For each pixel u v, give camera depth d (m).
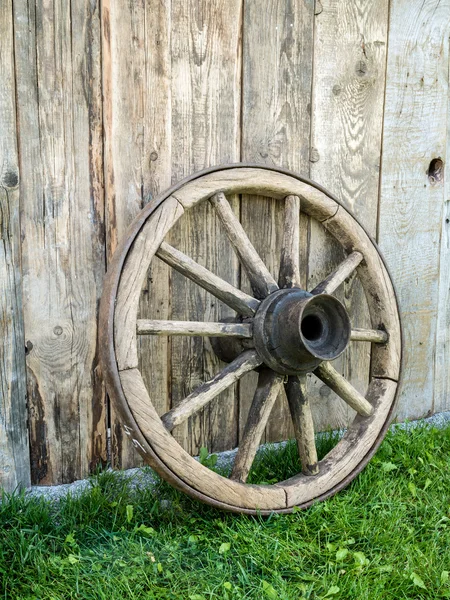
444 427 3.06
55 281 2.30
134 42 2.30
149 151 2.38
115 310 2.06
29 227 2.25
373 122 2.81
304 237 2.72
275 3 2.53
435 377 3.18
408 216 2.97
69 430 2.39
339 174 2.77
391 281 2.65
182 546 2.07
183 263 2.21
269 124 2.59
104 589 1.83
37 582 1.86
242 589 1.87
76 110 2.25
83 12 2.21
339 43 2.68
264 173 2.40
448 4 2.89
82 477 2.43
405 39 2.82
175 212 2.20
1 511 2.13
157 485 2.35
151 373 2.50
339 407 2.91
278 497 2.26
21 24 2.14
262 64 2.54
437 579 1.93
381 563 2.01
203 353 2.59
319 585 1.90
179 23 2.37
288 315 2.15
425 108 2.93
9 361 2.26
